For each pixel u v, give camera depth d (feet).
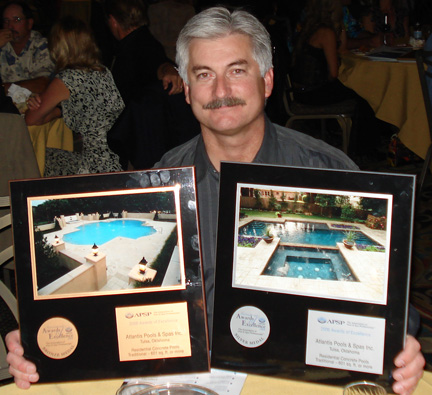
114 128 9.37
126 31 10.16
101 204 3.05
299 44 14.74
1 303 8.90
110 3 10.23
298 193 3.00
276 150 4.22
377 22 17.26
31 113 9.63
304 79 14.71
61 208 3.04
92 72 9.67
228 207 3.07
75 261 3.05
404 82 12.22
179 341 3.06
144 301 3.05
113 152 9.84
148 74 9.76
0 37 11.60
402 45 15.03
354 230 2.95
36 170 8.32
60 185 3.04
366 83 13.12
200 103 3.82
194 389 2.71
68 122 9.78
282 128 4.38
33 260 3.03
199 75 3.76
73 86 9.50
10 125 7.94
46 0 21.86
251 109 3.80
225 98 3.71
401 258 2.88
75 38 9.57
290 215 3.01
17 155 8.07
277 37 13.91
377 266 2.91
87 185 3.05
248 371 3.08
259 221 3.06
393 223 2.89
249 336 3.06
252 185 3.05
